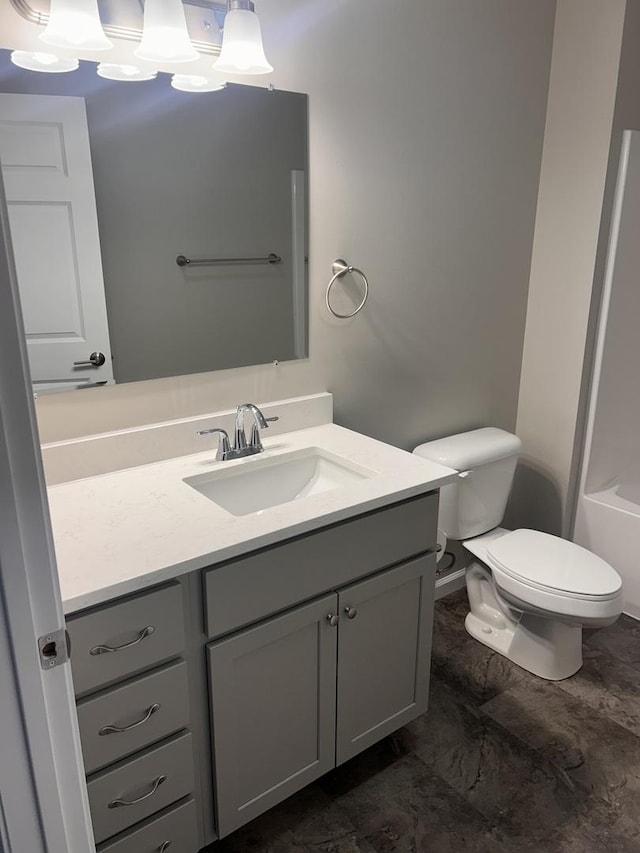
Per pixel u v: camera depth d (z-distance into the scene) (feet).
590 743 6.34
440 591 8.80
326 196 6.30
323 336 6.68
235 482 5.77
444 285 7.60
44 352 5.03
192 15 5.12
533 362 8.76
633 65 7.34
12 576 2.38
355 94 6.22
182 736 4.45
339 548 4.96
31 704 2.56
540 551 7.18
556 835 5.38
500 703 6.87
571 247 8.03
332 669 5.23
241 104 5.57
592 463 8.63
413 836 5.37
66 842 2.85
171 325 5.64
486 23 7.02
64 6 4.29
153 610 4.06
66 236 4.94
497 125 7.50
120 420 5.55
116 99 4.94
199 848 4.83
